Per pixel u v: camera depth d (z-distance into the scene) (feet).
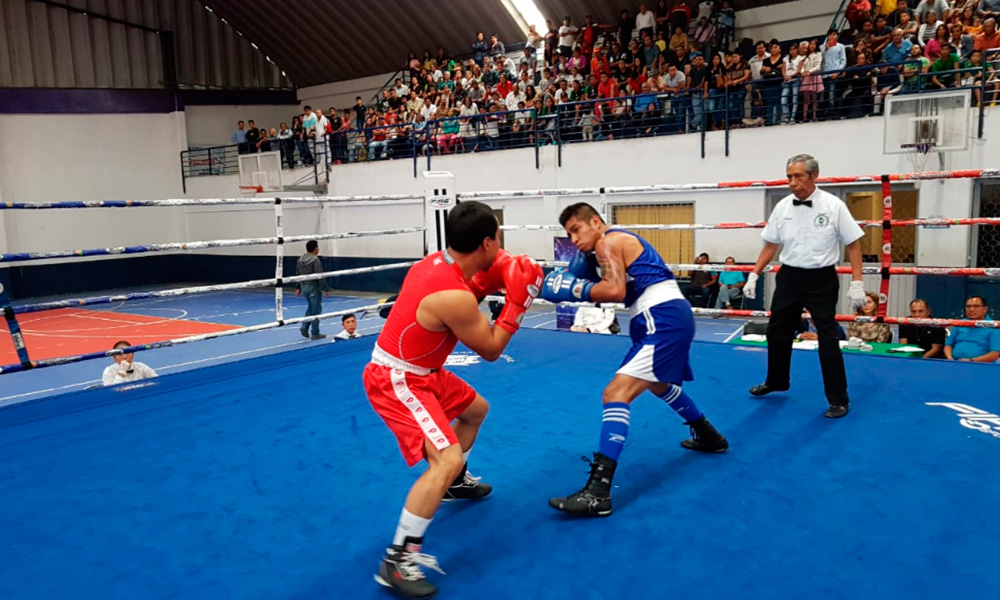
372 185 50.57
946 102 28.73
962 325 15.14
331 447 11.93
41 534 9.03
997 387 14.07
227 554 8.40
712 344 18.90
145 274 64.39
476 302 7.82
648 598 7.22
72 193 60.03
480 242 7.79
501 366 17.20
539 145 42.11
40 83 59.16
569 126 41.09
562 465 10.89
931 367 15.70
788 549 8.10
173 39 63.93
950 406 12.99
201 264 64.90
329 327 37.81
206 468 11.14
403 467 10.98
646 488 9.95
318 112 53.16
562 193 20.25
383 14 59.36
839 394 12.66
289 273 57.88
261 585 7.70
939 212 30.78
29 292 58.65
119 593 7.62
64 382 28.04
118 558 8.37
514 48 57.06
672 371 9.76
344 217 53.62
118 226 62.49
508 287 8.02
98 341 36.73
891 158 31.55
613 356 17.98
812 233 12.78
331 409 14.10
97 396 15.47
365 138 52.60
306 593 7.54
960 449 10.89
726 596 7.21
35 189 58.44
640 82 40.78
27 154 57.93
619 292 9.33
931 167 30.68
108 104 60.90
